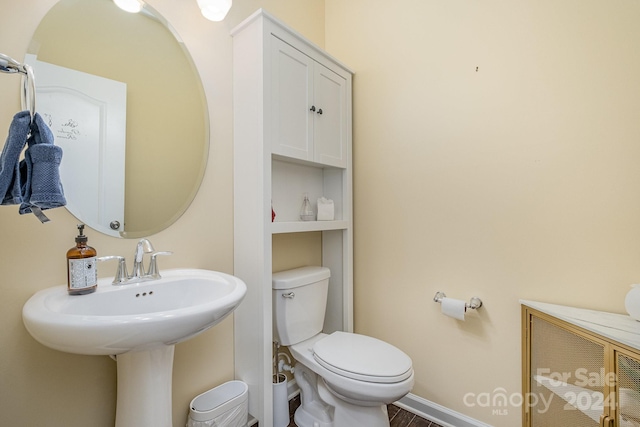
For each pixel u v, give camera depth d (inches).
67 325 25.5
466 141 57.1
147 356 36.1
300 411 59.9
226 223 55.6
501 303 53.3
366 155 71.5
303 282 59.6
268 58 51.8
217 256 54.1
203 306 31.3
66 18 38.5
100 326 25.5
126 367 36.4
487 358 54.7
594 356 38.3
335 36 78.1
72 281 33.9
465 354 57.2
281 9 67.1
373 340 56.6
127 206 43.6
